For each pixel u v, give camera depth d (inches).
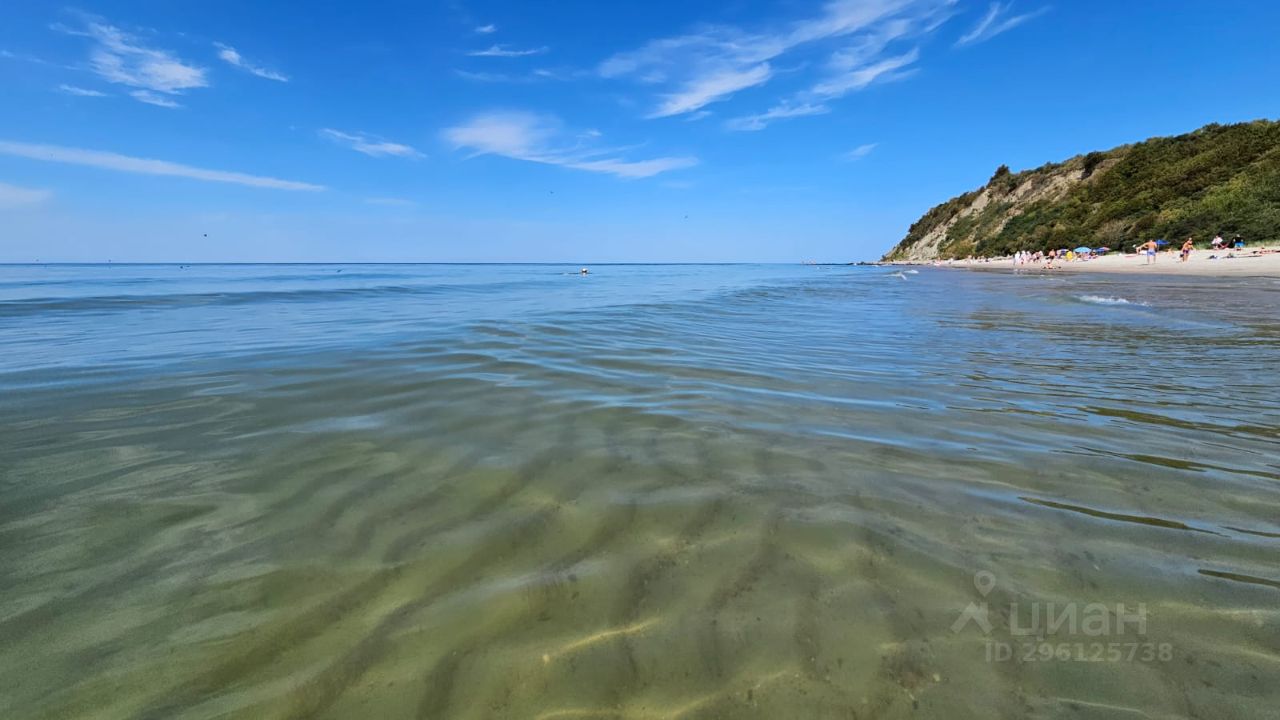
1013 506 112.4
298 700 65.6
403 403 185.8
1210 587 84.6
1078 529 102.8
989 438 154.9
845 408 185.6
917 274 1713.8
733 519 106.6
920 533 101.4
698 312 519.8
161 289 900.0
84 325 397.1
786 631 76.0
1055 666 69.4
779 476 127.3
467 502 114.2
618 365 253.6
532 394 199.3
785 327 409.4
